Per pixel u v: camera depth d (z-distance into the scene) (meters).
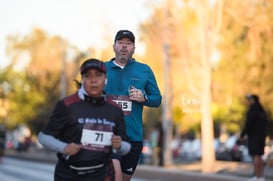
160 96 11.50
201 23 36.22
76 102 8.51
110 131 8.55
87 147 8.45
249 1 38.25
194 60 38.28
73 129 8.43
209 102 36.16
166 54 44.72
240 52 54.03
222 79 58.06
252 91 57.25
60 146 8.38
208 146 35.72
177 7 39.03
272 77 54.28
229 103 63.53
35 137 100.44
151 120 85.00
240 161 54.12
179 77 54.62
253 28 39.31
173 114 44.56
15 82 96.81
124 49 11.24
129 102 11.20
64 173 8.54
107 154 8.59
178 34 39.75
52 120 8.51
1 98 99.88
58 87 91.81
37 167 47.50
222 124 78.12
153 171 34.56
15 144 104.88
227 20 39.19
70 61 93.62
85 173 8.49
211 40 36.47
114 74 11.30
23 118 94.56
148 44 53.31
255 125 22.84
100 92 8.54
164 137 44.44
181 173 31.78
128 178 11.40
